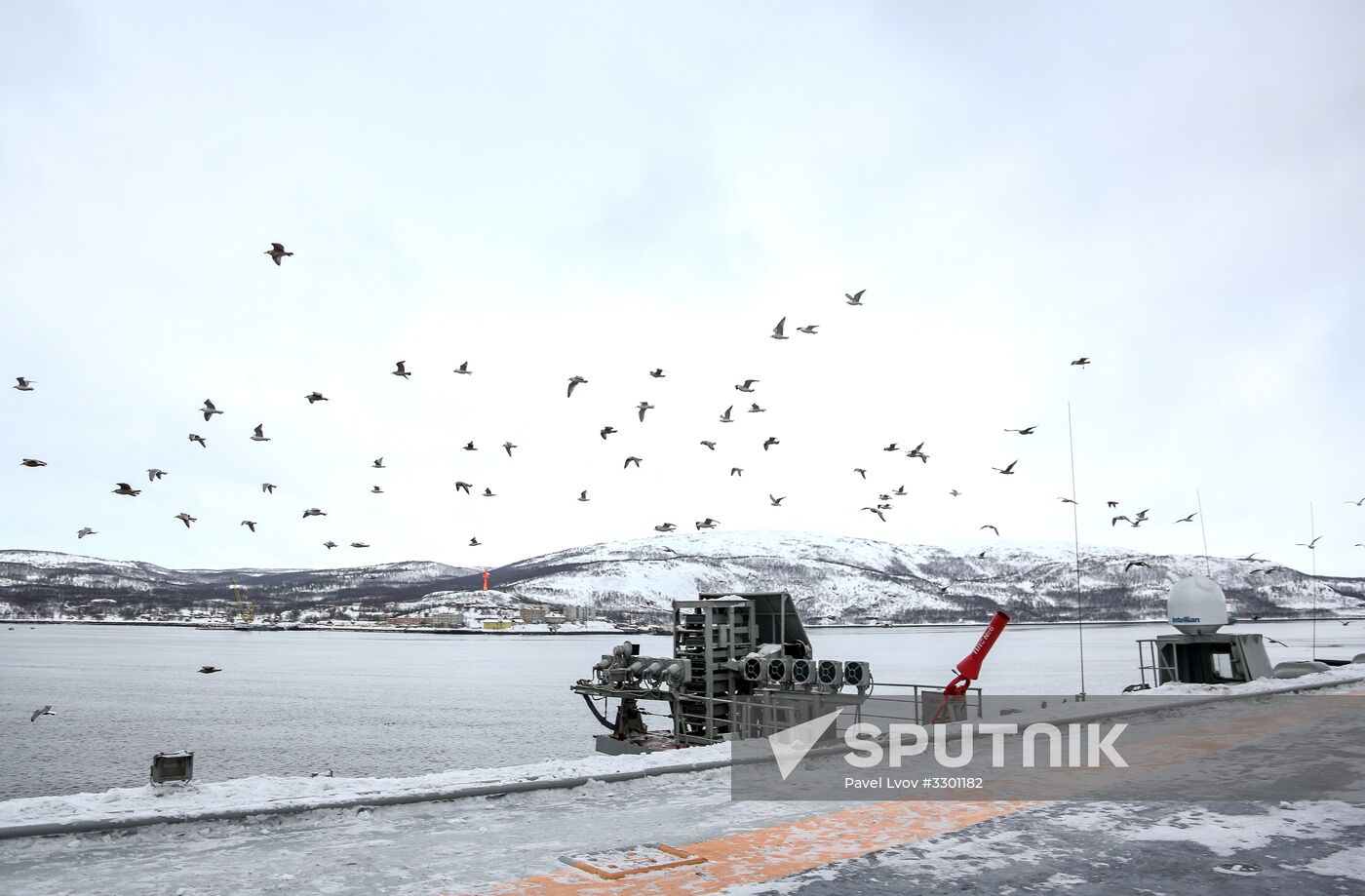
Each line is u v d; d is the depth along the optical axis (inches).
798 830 354.6
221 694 5029.5
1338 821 362.0
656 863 303.6
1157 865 299.0
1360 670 1130.7
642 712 1226.6
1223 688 911.0
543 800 413.1
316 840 338.6
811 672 959.0
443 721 3587.6
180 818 348.2
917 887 274.7
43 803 358.9
